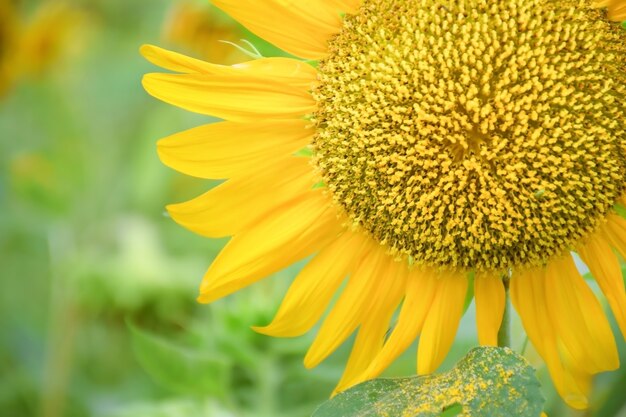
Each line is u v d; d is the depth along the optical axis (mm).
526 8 873
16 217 1299
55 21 1394
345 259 916
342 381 913
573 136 874
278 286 1049
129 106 1340
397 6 888
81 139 1293
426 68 881
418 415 812
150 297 1109
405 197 893
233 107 894
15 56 1400
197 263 1140
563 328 903
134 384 1180
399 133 889
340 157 900
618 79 873
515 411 806
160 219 1210
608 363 903
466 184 883
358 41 893
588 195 879
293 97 902
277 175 907
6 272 1314
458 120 879
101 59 1386
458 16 877
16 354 1271
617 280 894
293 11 894
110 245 1243
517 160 877
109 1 1408
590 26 873
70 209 1241
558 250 891
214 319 1038
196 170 898
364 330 916
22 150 1429
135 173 1226
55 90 1361
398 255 907
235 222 904
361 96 892
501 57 874
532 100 874
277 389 1035
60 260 1211
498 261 893
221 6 891
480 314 899
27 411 1214
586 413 968
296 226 911
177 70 884
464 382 817
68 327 1185
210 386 994
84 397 1180
